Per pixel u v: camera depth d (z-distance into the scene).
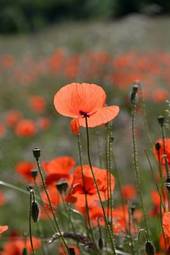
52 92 21.66
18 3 60.22
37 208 3.79
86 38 35.62
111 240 3.96
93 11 67.19
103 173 4.29
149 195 8.98
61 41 36.81
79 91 3.80
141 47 33.03
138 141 12.66
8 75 26.17
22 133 12.02
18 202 10.64
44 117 19.05
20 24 53.97
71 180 4.87
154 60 24.20
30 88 23.33
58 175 4.89
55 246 6.12
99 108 3.80
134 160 4.23
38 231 5.39
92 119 3.80
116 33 36.97
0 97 22.20
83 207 4.52
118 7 62.38
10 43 39.88
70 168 4.95
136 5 61.44
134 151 4.20
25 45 37.91
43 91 22.50
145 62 22.16
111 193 4.06
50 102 19.72
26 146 15.43
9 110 21.02
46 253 5.15
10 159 13.71
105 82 19.03
